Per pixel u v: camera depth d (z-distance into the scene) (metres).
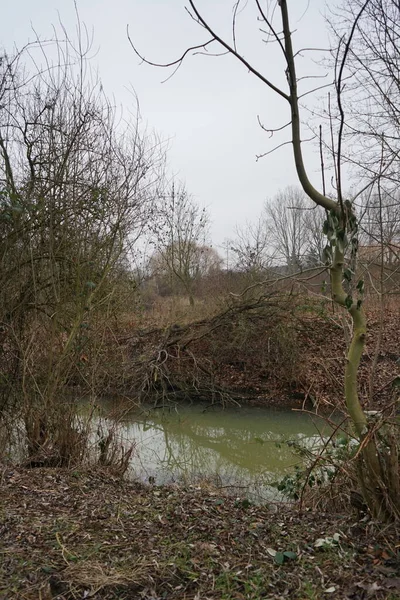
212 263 22.55
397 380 3.87
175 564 3.27
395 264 5.29
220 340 14.13
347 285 4.32
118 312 8.98
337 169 3.27
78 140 7.45
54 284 7.06
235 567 3.26
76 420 7.19
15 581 3.03
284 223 24.42
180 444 10.23
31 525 3.96
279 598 2.89
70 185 7.43
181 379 13.34
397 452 3.71
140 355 13.23
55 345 7.29
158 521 4.17
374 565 3.19
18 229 6.96
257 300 13.62
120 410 8.54
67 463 6.64
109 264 7.64
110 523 4.10
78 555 3.40
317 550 3.49
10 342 7.16
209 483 6.86
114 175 7.93
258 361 14.03
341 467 4.35
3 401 7.12
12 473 5.61
